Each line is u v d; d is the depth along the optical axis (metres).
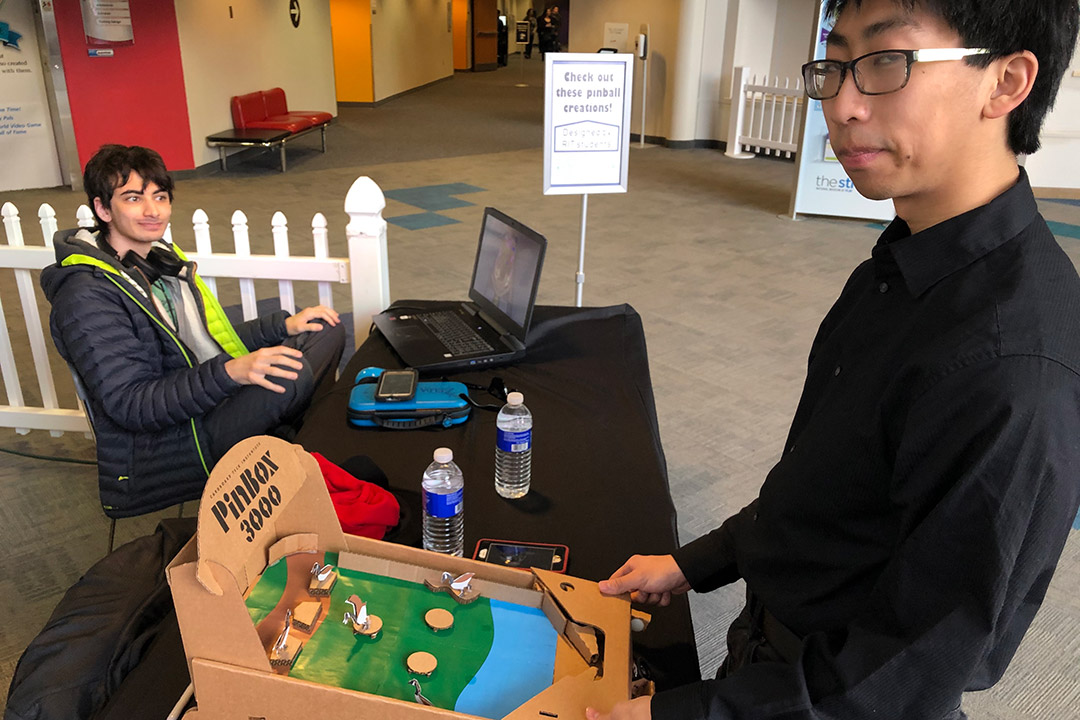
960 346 0.74
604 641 1.02
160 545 1.79
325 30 11.85
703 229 6.86
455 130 11.93
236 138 8.45
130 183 2.15
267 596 1.02
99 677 1.42
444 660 1.00
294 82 10.91
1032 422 0.68
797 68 10.64
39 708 1.37
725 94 10.62
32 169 7.64
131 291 2.11
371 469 1.63
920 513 0.76
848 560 0.90
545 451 1.79
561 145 3.25
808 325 4.73
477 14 21.11
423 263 5.70
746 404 3.73
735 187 8.56
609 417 1.96
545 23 21.91
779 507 1.00
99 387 2.04
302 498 1.10
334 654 0.99
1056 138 8.16
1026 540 0.70
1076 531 2.82
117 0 7.48
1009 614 0.72
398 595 1.09
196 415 2.12
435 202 7.55
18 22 7.20
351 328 4.46
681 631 1.28
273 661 0.95
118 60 7.63
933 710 0.74
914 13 0.74
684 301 5.07
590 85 3.20
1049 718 2.06
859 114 0.78
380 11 14.02
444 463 1.43
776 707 0.78
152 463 2.18
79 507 2.83
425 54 16.91
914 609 0.73
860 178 0.83
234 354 2.57
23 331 4.34
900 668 0.74
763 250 6.27
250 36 9.48
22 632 2.23
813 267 5.86
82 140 7.61
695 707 0.81
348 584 1.10
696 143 10.95
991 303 0.75
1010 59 0.74
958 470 0.72
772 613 1.02
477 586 1.11
